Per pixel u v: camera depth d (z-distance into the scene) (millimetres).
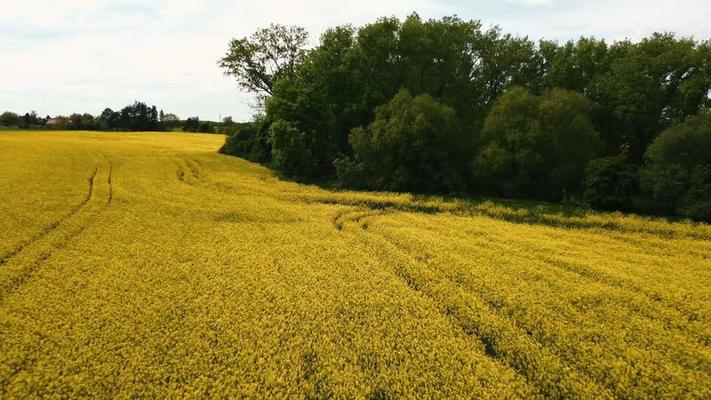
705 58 43469
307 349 16094
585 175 41875
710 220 34688
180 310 18688
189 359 15195
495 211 38844
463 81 57844
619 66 47594
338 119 56094
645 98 45438
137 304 19172
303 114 55469
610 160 40625
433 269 24156
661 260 26859
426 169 46250
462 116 55375
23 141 66375
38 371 14484
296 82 61281
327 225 32750
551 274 23469
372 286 21703
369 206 40812
